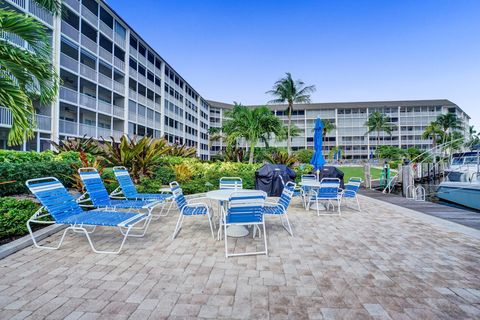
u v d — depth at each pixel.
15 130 5.23
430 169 23.72
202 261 3.40
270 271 3.12
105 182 7.50
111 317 2.17
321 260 3.48
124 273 3.01
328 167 8.75
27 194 7.11
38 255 3.52
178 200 4.38
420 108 64.56
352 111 67.12
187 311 2.27
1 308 2.27
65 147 12.48
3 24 4.70
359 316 2.23
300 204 8.00
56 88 5.65
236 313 2.25
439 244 4.18
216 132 56.09
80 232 4.60
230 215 3.71
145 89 30.80
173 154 16.19
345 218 6.09
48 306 2.32
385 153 53.12
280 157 15.45
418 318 2.21
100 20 22.30
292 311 2.29
